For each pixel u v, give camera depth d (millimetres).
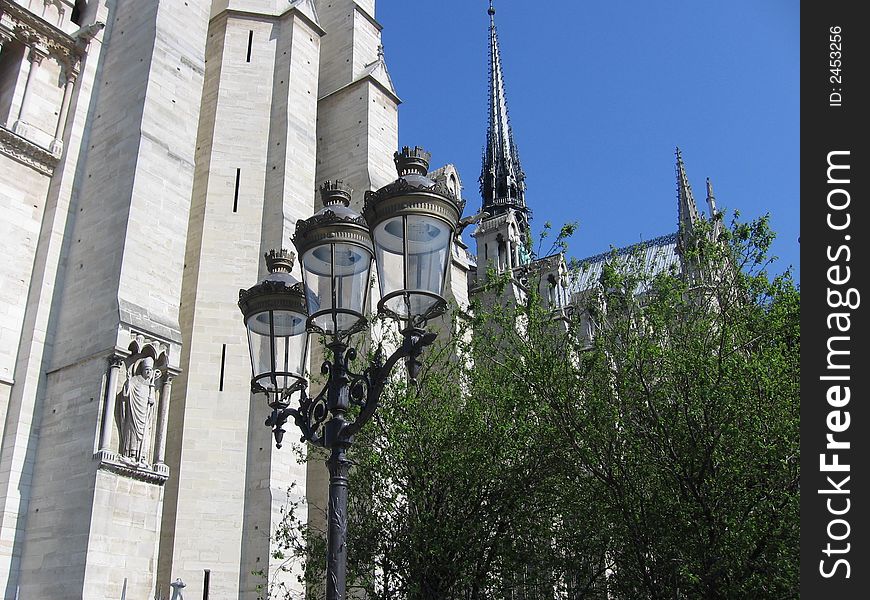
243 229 27922
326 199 11500
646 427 18938
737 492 17547
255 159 29328
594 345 21000
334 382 10211
